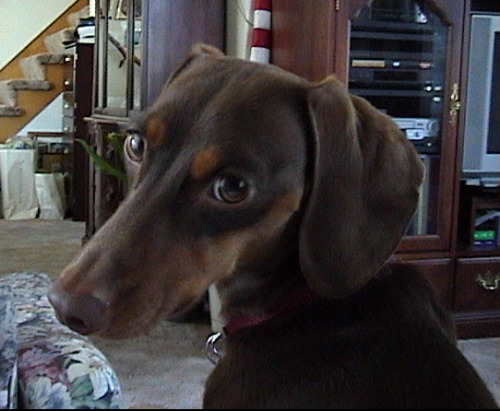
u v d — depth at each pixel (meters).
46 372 0.48
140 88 1.45
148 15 1.43
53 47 2.96
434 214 1.33
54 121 2.87
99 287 0.39
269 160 0.41
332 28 1.22
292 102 0.43
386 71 1.29
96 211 1.73
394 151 0.44
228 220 0.42
